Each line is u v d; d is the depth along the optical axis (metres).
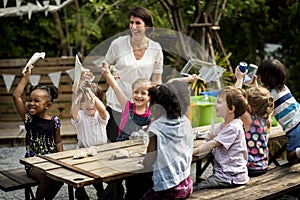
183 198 2.83
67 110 6.56
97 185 3.23
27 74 3.38
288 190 3.11
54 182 3.15
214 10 5.97
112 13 7.75
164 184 2.71
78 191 3.36
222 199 2.87
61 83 6.54
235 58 7.94
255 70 3.79
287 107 3.65
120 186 3.02
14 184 3.02
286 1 7.58
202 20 5.80
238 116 3.20
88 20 7.91
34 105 3.31
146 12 3.51
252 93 3.40
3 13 5.80
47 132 3.35
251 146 3.38
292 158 3.62
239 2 7.07
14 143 5.73
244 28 7.80
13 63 6.53
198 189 3.14
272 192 3.00
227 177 3.11
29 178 3.14
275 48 7.67
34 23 8.13
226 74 5.85
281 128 3.99
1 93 6.57
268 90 3.63
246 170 3.20
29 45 8.31
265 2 7.82
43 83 6.56
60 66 6.54
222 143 3.12
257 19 7.76
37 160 3.02
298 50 7.13
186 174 2.81
